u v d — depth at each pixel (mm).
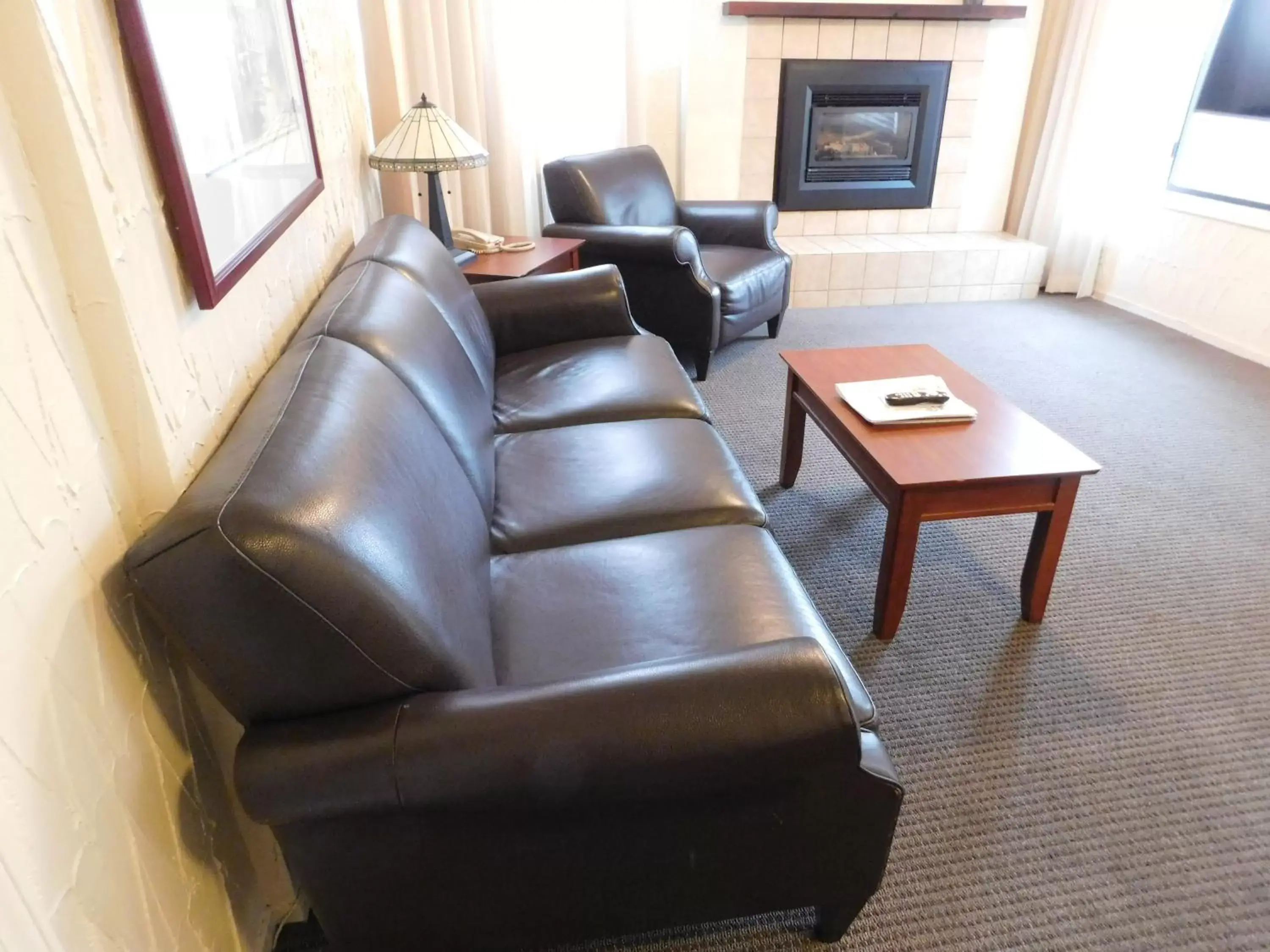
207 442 1063
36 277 749
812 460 2703
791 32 3854
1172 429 2904
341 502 913
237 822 1146
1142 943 1271
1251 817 1477
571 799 910
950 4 3969
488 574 1366
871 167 4277
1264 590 2070
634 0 3541
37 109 734
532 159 3729
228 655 859
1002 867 1388
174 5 1012
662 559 1419
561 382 2166
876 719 1177
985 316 4070
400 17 2938
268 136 1415
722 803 1038
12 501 688
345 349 1285
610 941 1278
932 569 2162
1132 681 1786
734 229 3658
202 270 1011
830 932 1250
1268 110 3459
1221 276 3625
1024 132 4371
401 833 991
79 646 779
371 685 914
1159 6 3662
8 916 664
